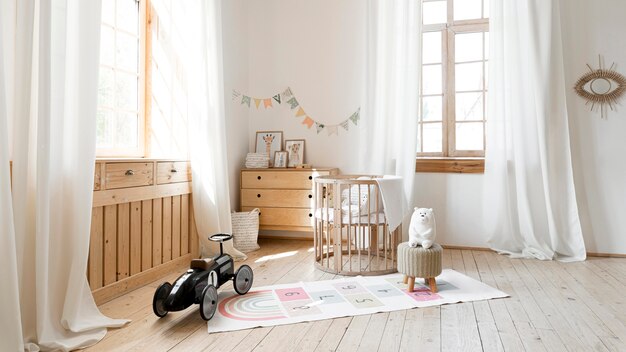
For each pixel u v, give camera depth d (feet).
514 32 11.96
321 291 8.64
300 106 14.33
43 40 5.99
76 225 6.62
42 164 5.98
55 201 6.48
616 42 11.66
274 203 13.24
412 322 6.97
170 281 9.43
